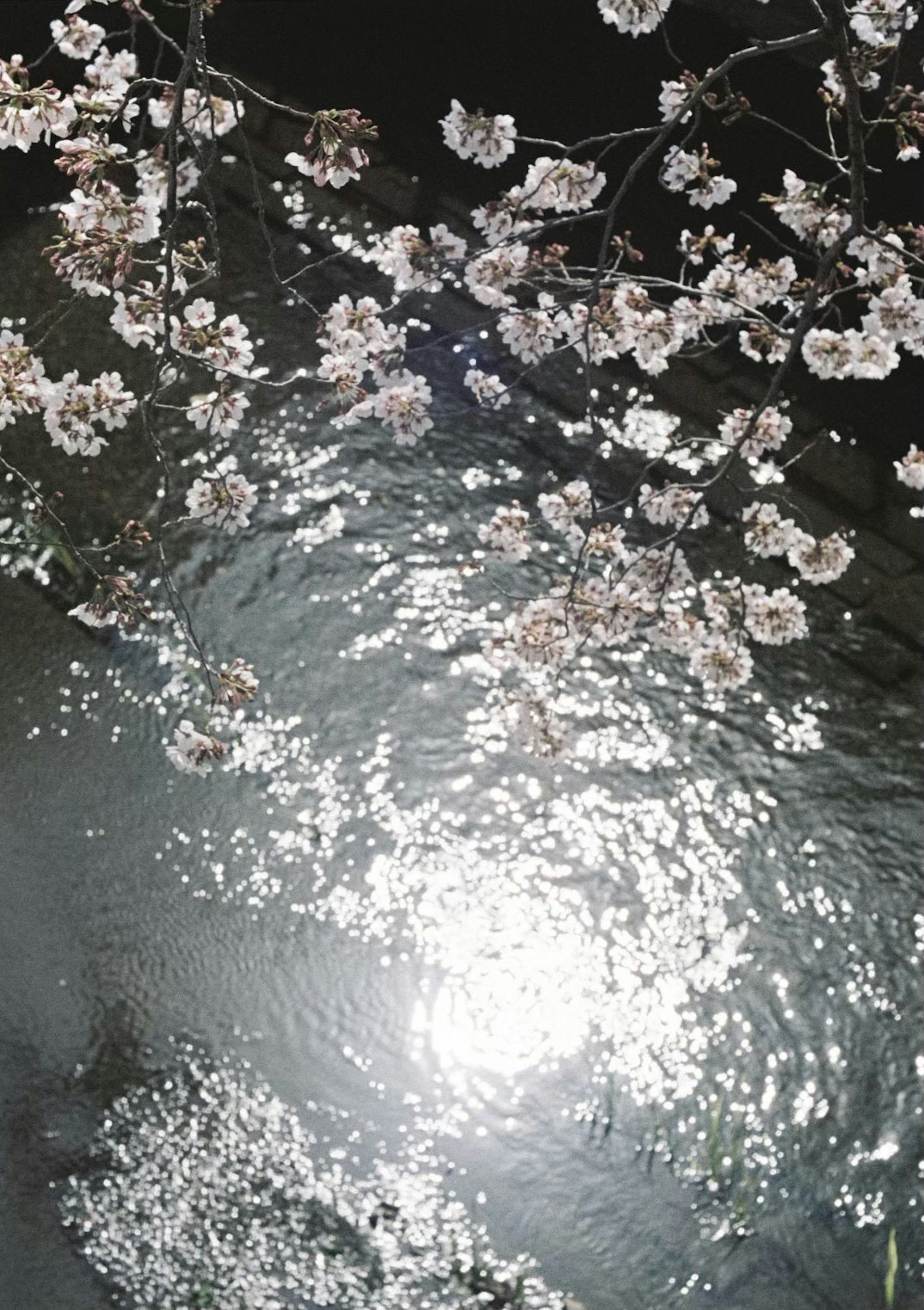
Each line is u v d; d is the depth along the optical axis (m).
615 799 5.62
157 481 6.40
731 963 5.22
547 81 8.38
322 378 3.56
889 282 3.86
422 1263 4.41
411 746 5.70
